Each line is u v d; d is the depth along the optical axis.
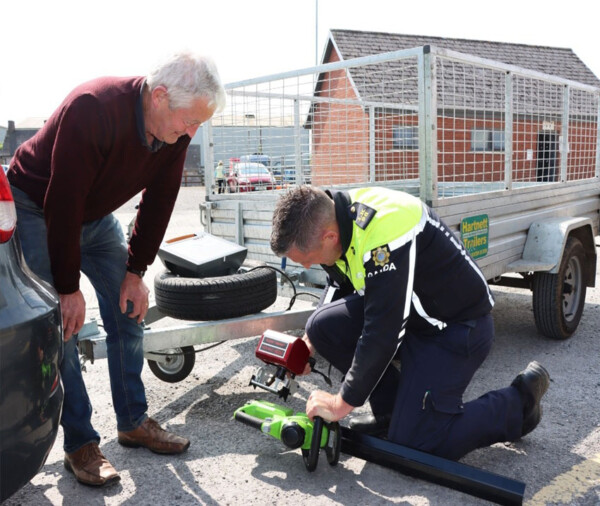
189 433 3.11
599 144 5.86
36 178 2.35
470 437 2.52
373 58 3.78
